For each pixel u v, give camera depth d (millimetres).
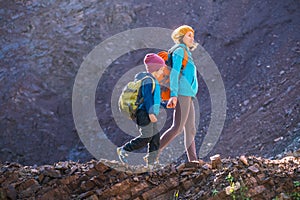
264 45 18203
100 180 7645
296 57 17172
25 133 17625
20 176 7730
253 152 14516
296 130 14289
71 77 18812
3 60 19031
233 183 7457
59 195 7555
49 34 19531
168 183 7664
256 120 15594
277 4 19156
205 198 7434
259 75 17266
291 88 16078
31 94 18312
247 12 19312
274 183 7684
